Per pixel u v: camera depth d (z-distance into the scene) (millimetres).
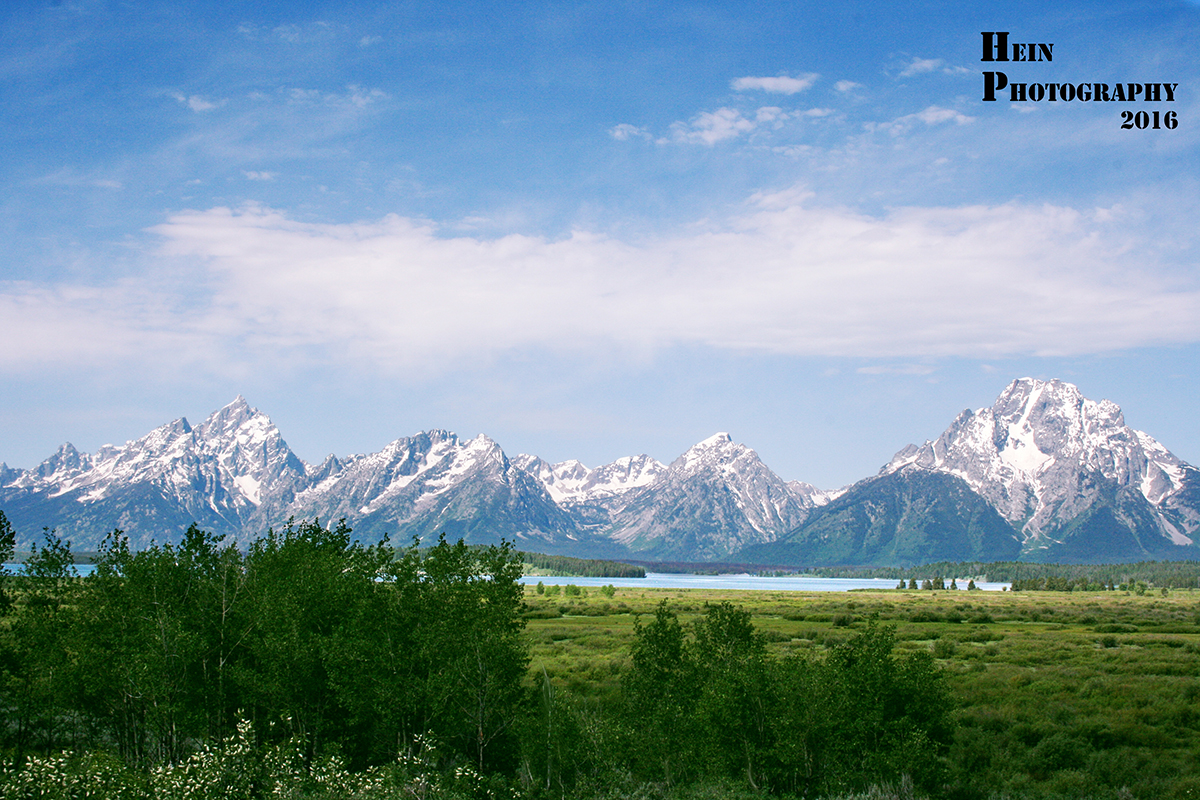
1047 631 107938
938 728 36625
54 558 36250
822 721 34156
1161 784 36062
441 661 34875
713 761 35250
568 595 196625
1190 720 46500
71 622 35219
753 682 35469
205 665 35156
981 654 76812
